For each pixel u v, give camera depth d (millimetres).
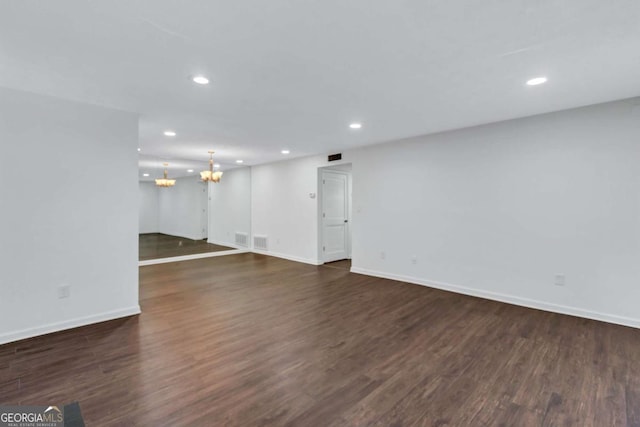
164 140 4914
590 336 2957
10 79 2588
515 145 3887
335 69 2402
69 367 2381
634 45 2053
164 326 3215
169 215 9219
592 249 3396
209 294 4363
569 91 2902
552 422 1793
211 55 2170
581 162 3439
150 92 2877
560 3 1616
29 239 2916
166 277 5355
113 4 1597
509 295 3982
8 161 2811
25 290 2898
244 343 2826
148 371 2334
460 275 4434
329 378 2254
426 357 2568
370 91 2867
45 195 2994
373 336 2982
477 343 2824
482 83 2697
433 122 3969
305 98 3043
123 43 2006
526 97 3062
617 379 2230
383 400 1998
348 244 7359
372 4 1613
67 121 3094
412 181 4926
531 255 3803
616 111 3225
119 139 3406
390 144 5188
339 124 4020
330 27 1833
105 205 3334
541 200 3715
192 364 2443
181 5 1611
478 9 1666
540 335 2992
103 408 1899
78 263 3178
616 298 3273
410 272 5008
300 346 2768
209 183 9039
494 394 2062
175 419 1808
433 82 2664
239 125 4023
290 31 1873
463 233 4387
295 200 6934
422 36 1939
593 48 2098
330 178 6797
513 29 1867
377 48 2088
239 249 8141
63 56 2180
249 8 1642
